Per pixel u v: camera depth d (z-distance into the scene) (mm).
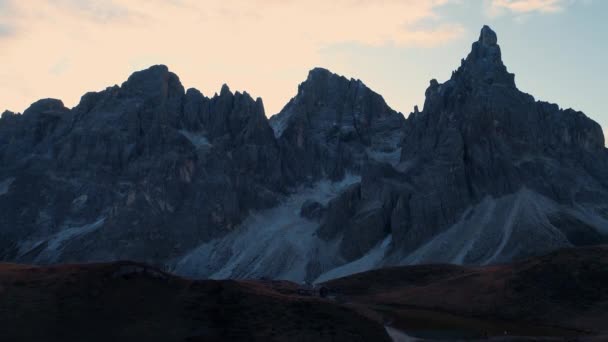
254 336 101875
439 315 141500
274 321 106438
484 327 128000
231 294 111688
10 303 103000
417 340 114312
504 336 118562
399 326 127938
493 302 144750
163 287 112875
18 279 110250
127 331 100188
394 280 184125
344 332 107188
